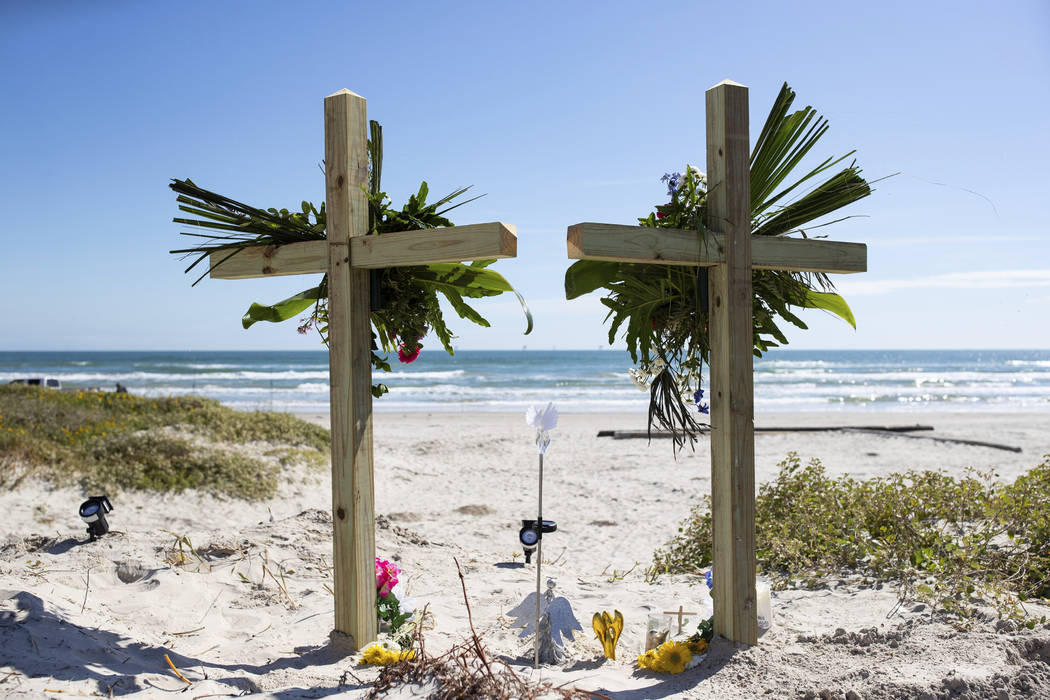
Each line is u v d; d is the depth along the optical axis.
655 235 2.93
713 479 3.19
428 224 3.31
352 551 3.12
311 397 35.31
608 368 60.66
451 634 3.60
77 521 7.41
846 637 3.24
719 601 3.17
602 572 5.97
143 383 43.47
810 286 3.55
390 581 3.44
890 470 11.46
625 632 3.68
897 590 4.07
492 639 3.54
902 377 53.81
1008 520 4.79
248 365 66.12
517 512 8.77
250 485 9.02
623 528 7.93
